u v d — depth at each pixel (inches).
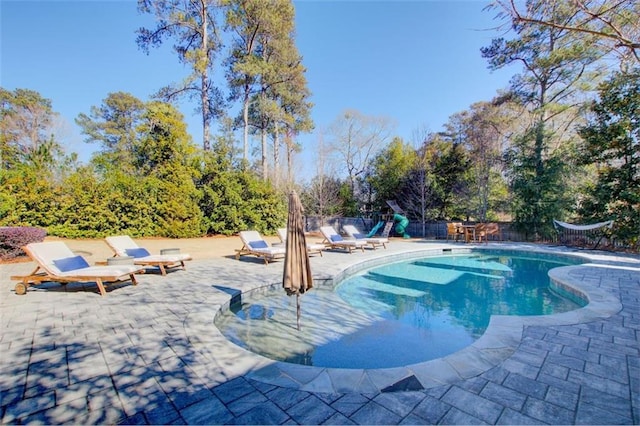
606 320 171.5
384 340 180.4
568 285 261.4
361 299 268.1
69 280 222.4
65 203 507.2
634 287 247.8
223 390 104.3
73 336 150.7
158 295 228.7
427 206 810.2
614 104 461.7
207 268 338.0
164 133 634.2
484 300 266.5
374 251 489.4
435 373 114.4
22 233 361.7
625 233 467.2
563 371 115.7
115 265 264.4
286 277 184.1
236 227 666.8
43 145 644.1
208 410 93.3
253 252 374.0
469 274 371.9
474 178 753.6
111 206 545.3
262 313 224.5
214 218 646.5
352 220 917.8
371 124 1196.5
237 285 261.4
